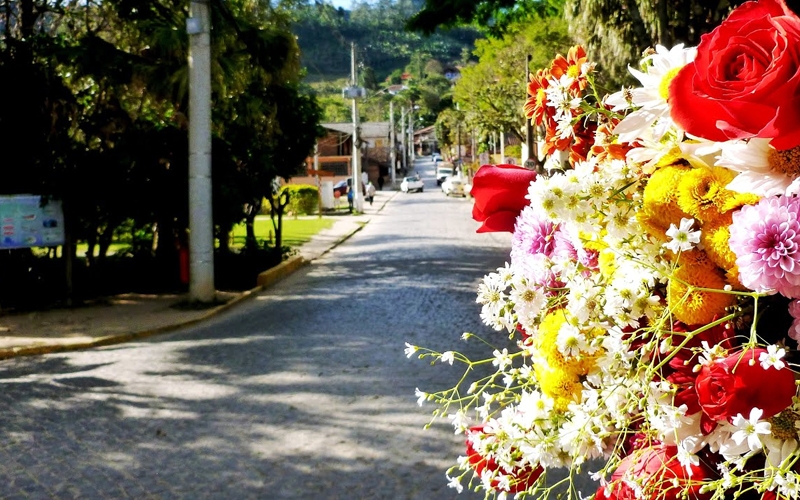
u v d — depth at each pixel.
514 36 34.66
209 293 11.88
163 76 13.68
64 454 5.35
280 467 4.96
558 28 30.47
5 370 8.13
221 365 7.81
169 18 14.67
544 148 1.27
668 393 1.03
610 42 11.19
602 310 1.05
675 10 10.84
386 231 26.67
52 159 11.98
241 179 13.98
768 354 0.89
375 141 87.69
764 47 0.87
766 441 0.95
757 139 0.92
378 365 7.45
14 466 5.15
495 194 1.32
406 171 96.69
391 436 5.43
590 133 1.24
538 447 1.10
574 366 1.10
